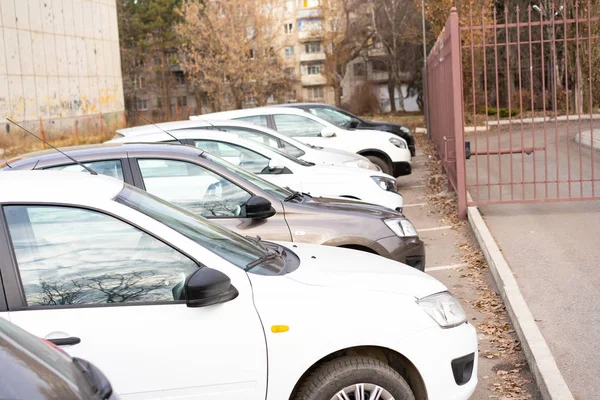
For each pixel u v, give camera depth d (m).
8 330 2.62
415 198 15.19
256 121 15.81
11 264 3.96
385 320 4.22
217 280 3.93
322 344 4.09
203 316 4.01
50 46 40.53
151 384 3.93
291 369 4.06
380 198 9.46
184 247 4.15
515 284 7.61
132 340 3.93
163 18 88.00
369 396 4.22
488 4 35.84
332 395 4.14
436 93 22.97
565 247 9.30
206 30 72.38
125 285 4.05
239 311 4.05
